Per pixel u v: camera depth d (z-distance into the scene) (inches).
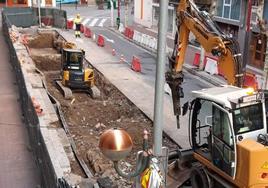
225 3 1293.1
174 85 566.6
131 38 1643.7
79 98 939.3
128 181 511.2
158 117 289.7
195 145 473.4
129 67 1182.3
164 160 307.4
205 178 449.4
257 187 377.7
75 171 542.6
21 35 1438.2
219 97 417.1
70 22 1808.6
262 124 407.8
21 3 2364.7
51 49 1451.8
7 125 676.7
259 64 1186.6
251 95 401.7
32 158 567.8
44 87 869.8
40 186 495.2
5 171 531.5
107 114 829.2
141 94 932.0
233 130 394.9
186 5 557.0
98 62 1229.7
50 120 676.7
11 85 893.8
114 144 226.8
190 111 470.3
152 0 1913.1
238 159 390.6
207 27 533.3
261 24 1061.8
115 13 2496.3
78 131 723.4
